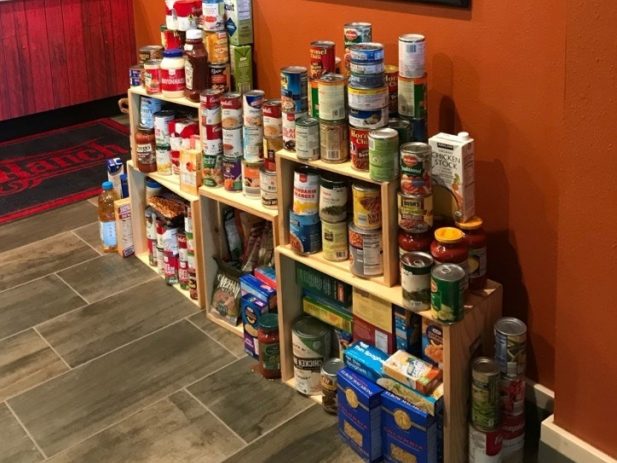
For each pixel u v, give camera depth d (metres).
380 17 2.27
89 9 4.96
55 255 3.36
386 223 2.01
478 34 2.03
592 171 1.75
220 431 2.28
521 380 1.99
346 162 2.13
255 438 2.24
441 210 2.02
